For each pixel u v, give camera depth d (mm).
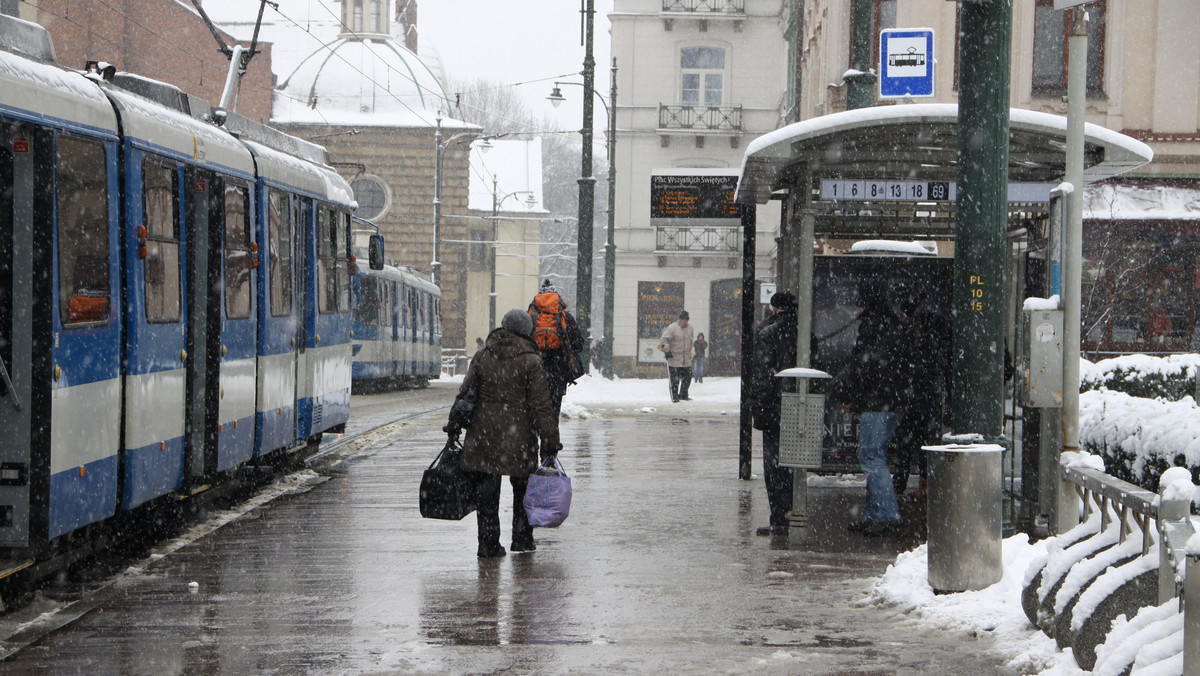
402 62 66688
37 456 8023
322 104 65000
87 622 7594
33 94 8070
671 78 51531
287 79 65750
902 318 11023
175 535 11016
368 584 8719
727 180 19266
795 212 12016
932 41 14070
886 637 7117
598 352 49594
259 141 14086
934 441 12359
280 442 13938
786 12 46438
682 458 17203
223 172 11930
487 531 9664
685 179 19062
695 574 9062
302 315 14992
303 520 11664
